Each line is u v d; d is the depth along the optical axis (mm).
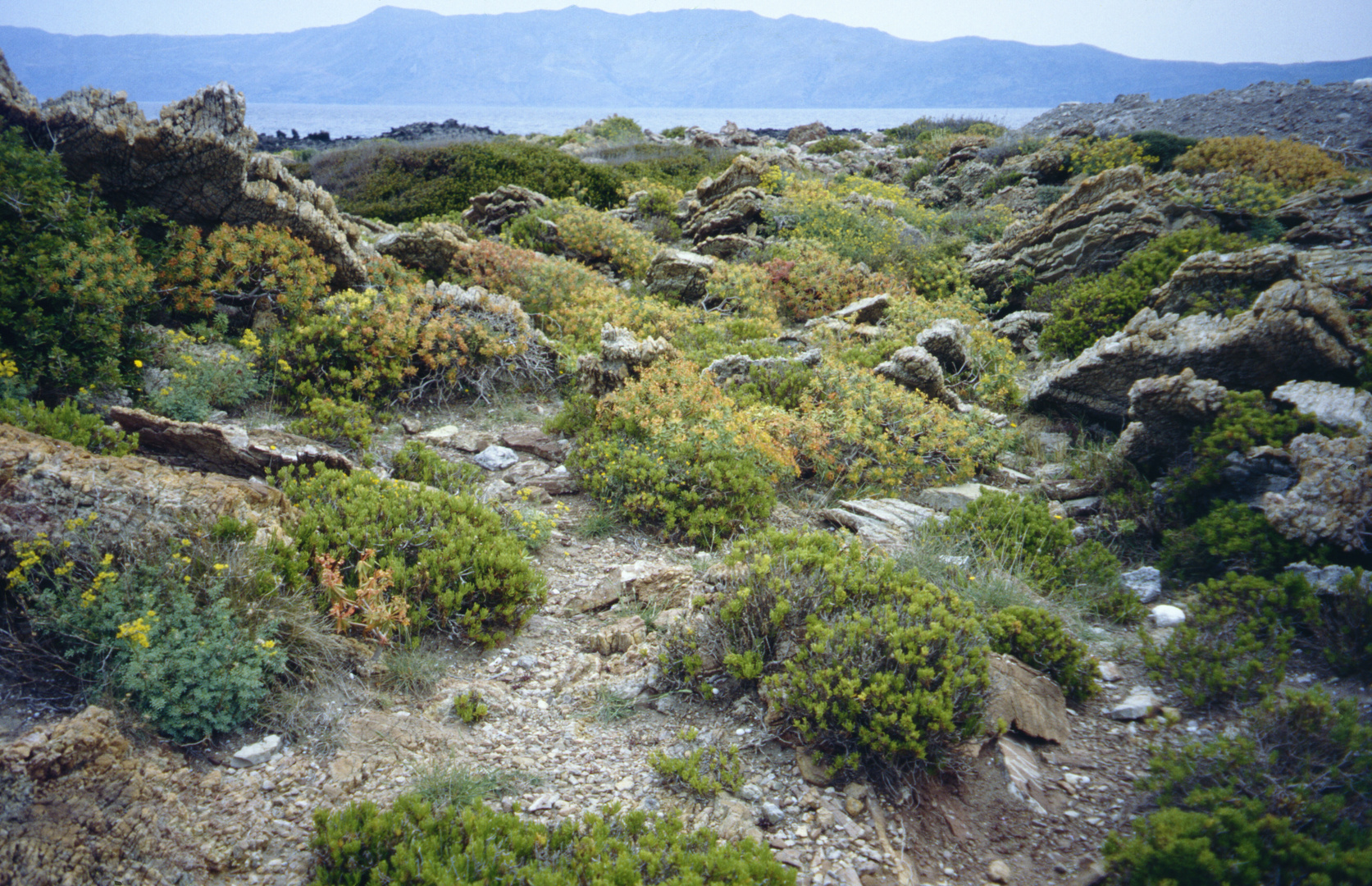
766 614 4516
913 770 3730
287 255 8789
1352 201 13086
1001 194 21062
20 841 2734
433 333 8844
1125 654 5020
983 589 5418
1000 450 8320
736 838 3354
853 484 7832
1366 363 6934
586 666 4695
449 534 5254
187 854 2979
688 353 10352
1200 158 18422
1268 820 3031
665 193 21672
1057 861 3332
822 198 18281
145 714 3463
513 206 18312
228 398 7387
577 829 3258
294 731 3779
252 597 4133
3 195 7078
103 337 6637
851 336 12086
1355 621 4387
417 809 3205
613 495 6789
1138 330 8445
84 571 3846
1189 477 6418
